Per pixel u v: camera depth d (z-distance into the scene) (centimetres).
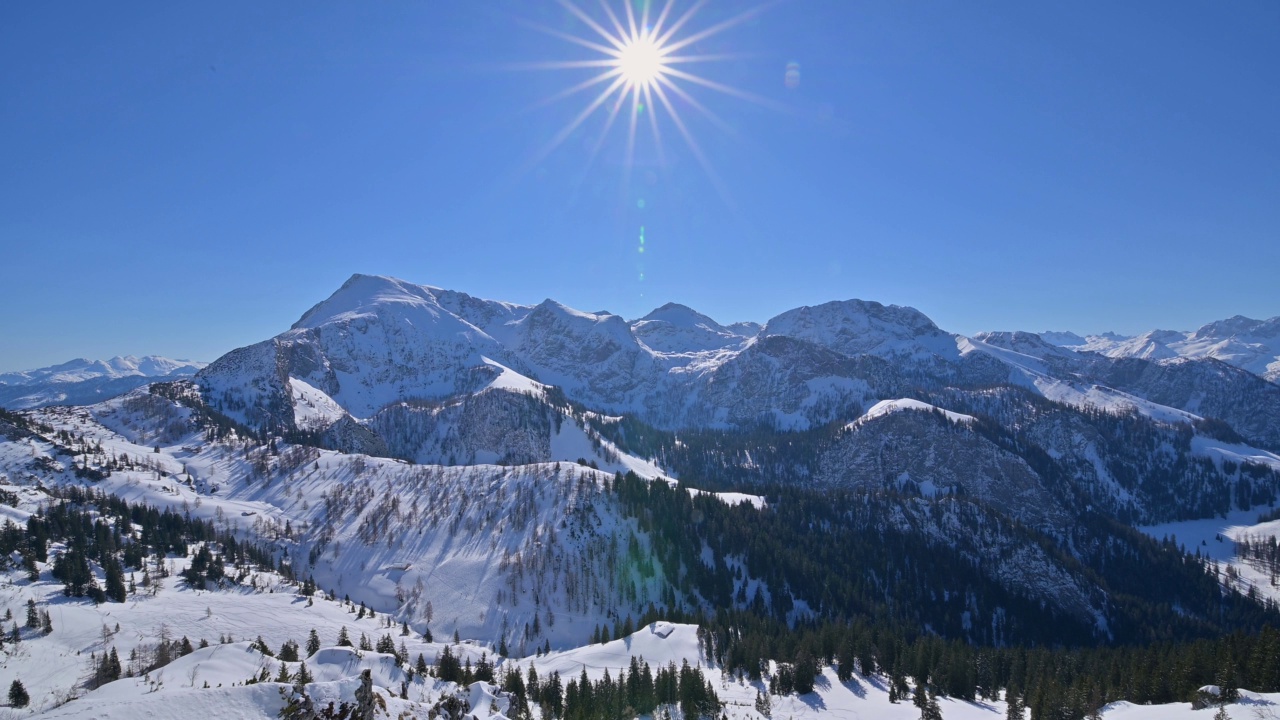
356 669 12081
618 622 19950
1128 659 15250
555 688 13275
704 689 12794
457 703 9125
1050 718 12088
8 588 15575
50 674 12200
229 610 16788
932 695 13512
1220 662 12469
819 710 13038
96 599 16012
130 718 6894
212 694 7394
